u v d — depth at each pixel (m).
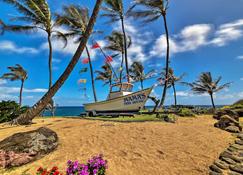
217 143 7.54
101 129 9.20
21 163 5.80
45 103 10.63
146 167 5.63
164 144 7.25
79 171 4.32
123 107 14.84
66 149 6.89
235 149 6.83
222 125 10.59
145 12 21.78
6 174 5.27
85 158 6.11
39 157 6.25
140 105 14.33
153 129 9.12
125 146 7.07
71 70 10.34
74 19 22.78
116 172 5.32
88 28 10.25
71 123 11.50
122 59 26.23
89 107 16.69
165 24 21.61
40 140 6.79
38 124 11.88
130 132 8.62
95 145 7.18
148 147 6.97
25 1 14.28
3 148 6.38
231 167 5.54
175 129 9.35
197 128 10.00
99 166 4.64
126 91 15.77
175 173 5.34
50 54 18.42
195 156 6.30
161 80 15.23
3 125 12.09
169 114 14.57
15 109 16.89
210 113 21.58
